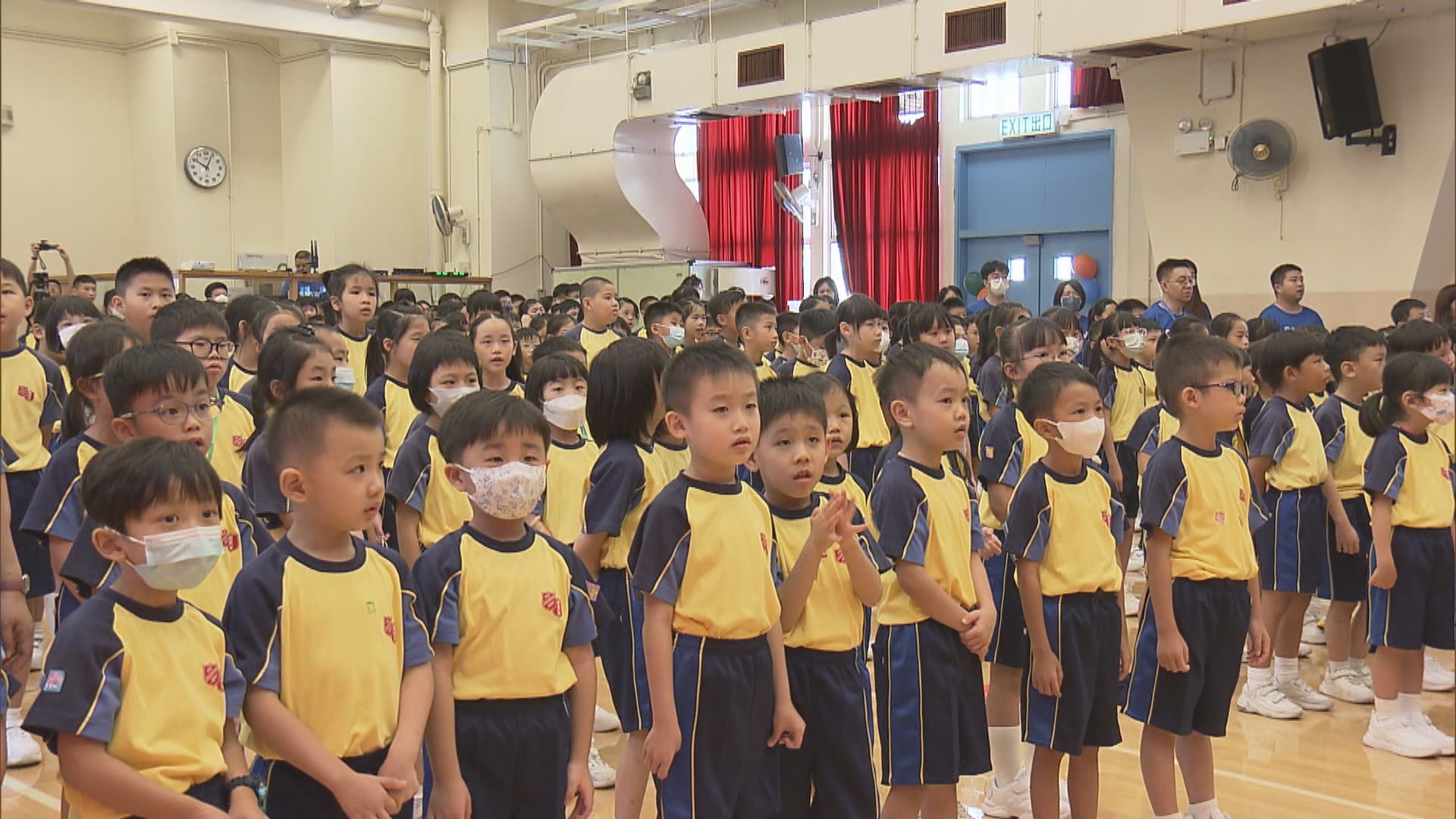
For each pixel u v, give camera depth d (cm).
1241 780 363
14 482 394
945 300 820
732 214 1365
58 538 262
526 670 225
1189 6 759
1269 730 409
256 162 1506
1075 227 1094
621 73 1209
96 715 178
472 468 227
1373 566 384
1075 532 290
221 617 232
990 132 1147
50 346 536
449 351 327
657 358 294
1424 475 381
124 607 187
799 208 1227
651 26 1309
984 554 304
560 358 346
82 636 181
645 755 252
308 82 1476
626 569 295
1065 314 595
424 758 263
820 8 1192
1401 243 742
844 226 1259
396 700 208
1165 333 570
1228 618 309
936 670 267
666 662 234
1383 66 738
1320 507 425
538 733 225
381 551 216
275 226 1527
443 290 1405
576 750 232
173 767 184
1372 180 752
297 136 1498
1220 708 310
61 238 1445
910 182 1205
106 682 181
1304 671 473
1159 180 862
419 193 1510
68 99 1448
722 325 697
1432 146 723
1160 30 774
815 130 1283
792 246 1318
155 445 188
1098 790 327
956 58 895
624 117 1209
